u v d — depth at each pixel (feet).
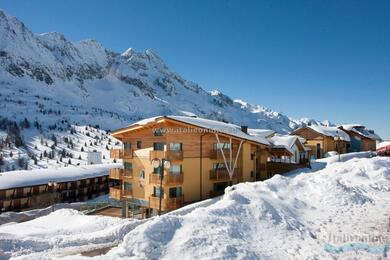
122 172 127.85
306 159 159.74
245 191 79.87
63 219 96.58
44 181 179.22
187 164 112.57
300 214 71.87
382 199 83.76
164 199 105.60
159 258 47.32
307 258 51.21
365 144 241.14
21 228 86.07
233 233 55.72
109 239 65.62
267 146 138.31
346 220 69.00
